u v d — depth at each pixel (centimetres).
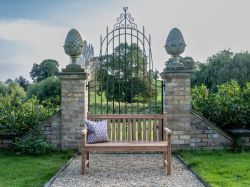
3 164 355
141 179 303
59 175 317
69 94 424
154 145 324
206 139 427
